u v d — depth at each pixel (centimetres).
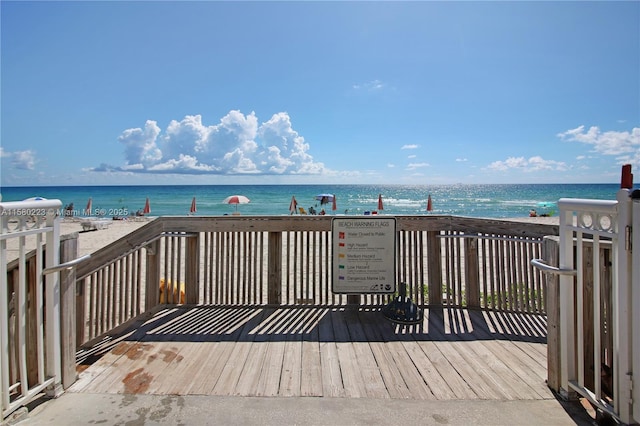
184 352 332
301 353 331
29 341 258
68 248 273
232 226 463
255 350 337
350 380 283
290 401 254
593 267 240
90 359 320
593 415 238
